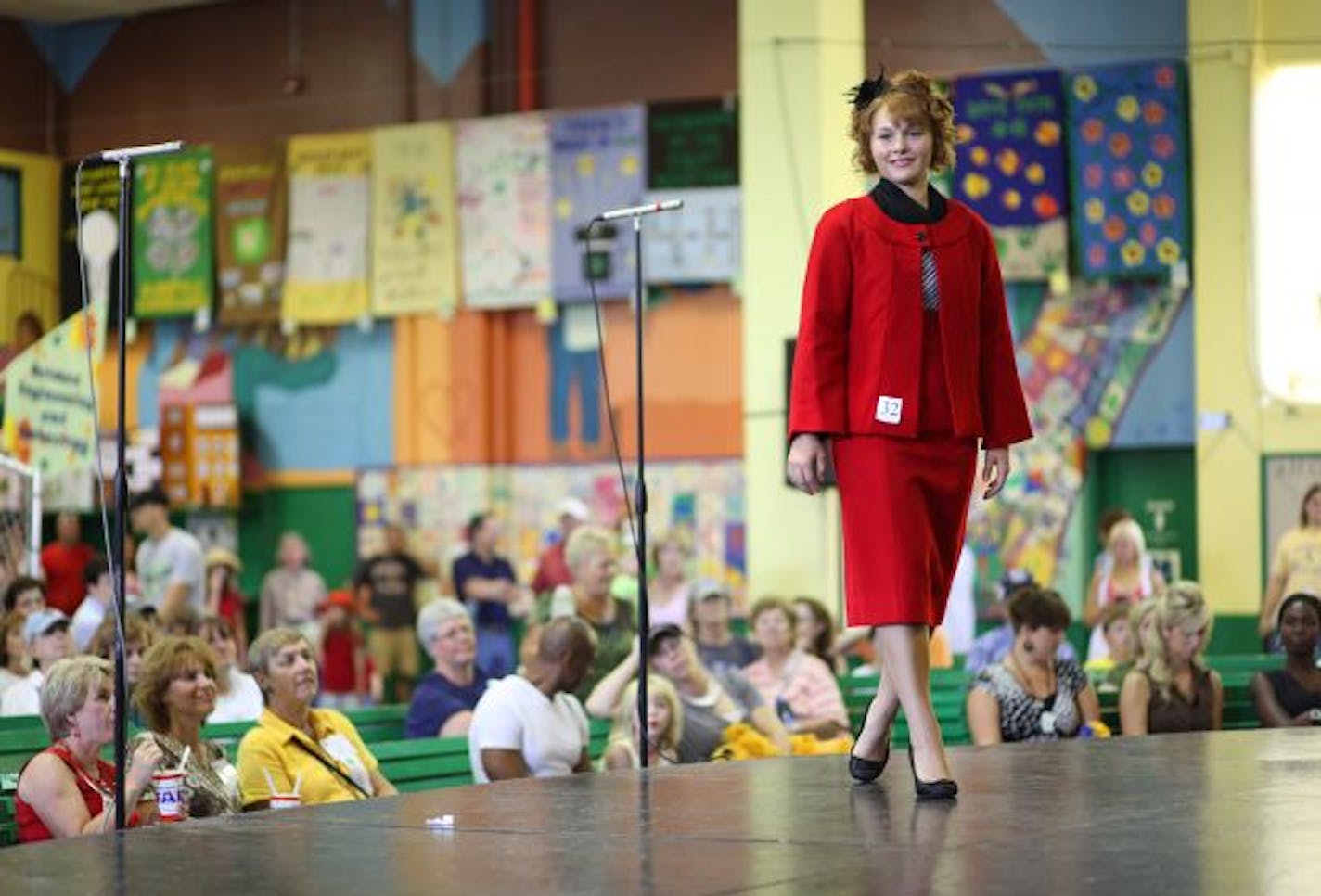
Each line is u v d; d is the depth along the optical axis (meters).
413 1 35.44
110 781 12.83
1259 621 30.06
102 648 16.33
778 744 18.62
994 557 31.58
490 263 34.31
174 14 37.06
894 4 32.50
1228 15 30.53
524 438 34.62
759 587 27.94
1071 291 31.45
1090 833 8.52
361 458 35.44
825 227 10.13
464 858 8.27
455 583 31.95
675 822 9.19
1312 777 10.36
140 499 29.70
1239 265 30.47
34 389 28.47
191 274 35.91
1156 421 31.16
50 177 36.25
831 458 10.22
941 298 10.05
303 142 35.44
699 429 33.53
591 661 15.44
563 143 33.75
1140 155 30.83
